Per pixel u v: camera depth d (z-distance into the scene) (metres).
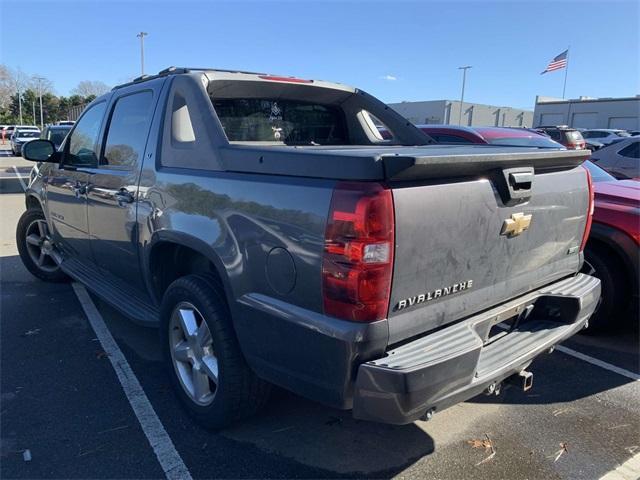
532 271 2.99
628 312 4.88
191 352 3.10
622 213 4.33
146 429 3.10
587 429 3.25
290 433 3.11
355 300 2.14
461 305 2.54
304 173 2.36
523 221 2.76
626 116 44.59
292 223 2.34
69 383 3.63
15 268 6.48
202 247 2.81
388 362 2.17
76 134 4.77
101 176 4.01
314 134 4.38
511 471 2.83
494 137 7.70
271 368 2.53
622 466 2.90
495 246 2.64
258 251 2.50
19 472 2.71
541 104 50.91
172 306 3.19
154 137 3.42
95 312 4.96
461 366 2.29
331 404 2.32
